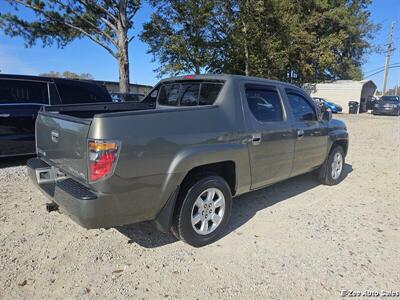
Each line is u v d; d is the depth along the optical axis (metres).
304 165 5.00
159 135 3.02
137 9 15.79
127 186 2.87
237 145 3.70
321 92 34.47
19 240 3.56
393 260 3.36
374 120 20.83
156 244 3.57
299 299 2.75
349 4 35.78
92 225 2.83
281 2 18.19
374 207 4.83
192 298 2.73
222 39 18.73
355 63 42.12
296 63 24.47
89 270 3.07
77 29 15.32
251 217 4.36
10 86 6.47
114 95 14.98
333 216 4.45
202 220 3.55
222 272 3.10
